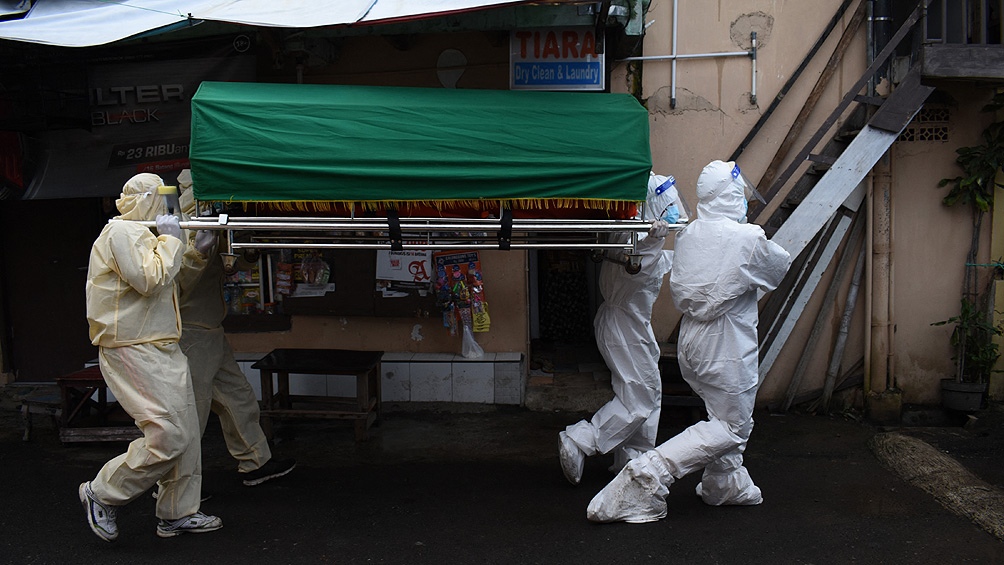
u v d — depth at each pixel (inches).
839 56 227.3
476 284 242.1
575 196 146.6
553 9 191.2
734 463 164.1
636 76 235.0
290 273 245.0
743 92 233.8
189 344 163.2
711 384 159.3
